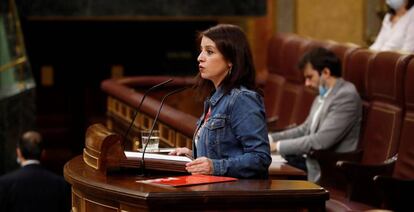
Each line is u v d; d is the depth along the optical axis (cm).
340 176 1320
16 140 2123
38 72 2636
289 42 1773
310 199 711
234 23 2473
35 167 1407
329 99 1355
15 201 1387
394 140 1248
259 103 808
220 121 809
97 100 2667
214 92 862
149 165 798
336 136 1334
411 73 1214
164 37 2691
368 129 1327
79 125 2648
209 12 2341
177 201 690
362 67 1367
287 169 1048
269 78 1878
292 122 1694
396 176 1223
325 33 2361
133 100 1487
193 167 787
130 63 2697
